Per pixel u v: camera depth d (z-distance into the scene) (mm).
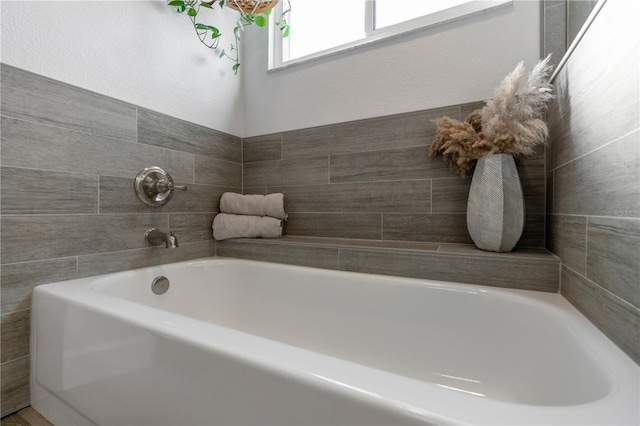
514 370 852
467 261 1029
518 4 1171
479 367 919
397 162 1394
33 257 947
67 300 807
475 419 351
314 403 430
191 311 1355
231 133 1722
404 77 1379
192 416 545
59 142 1006
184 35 1449
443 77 1302
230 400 504
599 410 371
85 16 1075
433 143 1260
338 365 464
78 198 1055
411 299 1045
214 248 1591
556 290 915
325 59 1571
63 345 815
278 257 1399
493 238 1046
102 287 1035
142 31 1266
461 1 1344
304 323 1232
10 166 897
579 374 583
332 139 1547
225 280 1423
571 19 1029
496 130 1053
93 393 729
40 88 960
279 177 1693
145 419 614
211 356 525
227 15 1683
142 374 622
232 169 1729
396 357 1051
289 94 1668
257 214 1566
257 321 1339
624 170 527
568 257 835
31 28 941
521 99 1001
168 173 1369
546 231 1120
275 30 1766
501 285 980
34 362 914
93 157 1098
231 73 1717
